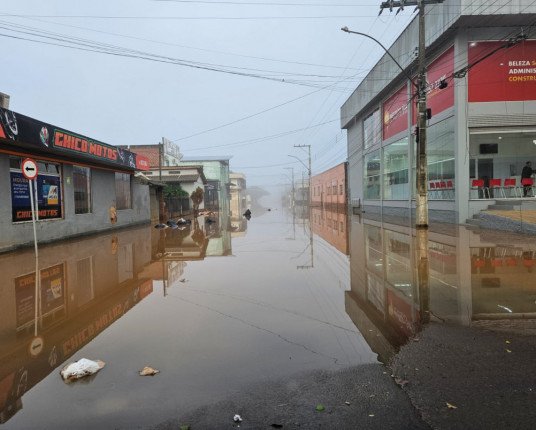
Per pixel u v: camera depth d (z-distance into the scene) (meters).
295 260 10.87
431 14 19.81
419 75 15.70
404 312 5.50
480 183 18.73
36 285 7.75
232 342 4.51
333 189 55.06
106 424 2.89
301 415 2.92
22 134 11.69
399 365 3.73
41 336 4.91
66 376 3.66
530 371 3.50
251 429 2.77
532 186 18.72
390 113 28.72
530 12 16.86
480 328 4.68
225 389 3.37
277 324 5.15
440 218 20.42
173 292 7.16
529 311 5.30
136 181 24.31
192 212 44.22
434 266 8.80
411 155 24.30
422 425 2.74
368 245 13.30
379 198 31.88
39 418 3.00
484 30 18.05
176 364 3.92
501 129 18.27
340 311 5.70
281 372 3.67
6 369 3.94
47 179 14.55
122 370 3.82
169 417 2.96
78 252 12.20
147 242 15.81
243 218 39.38
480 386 3.26
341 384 3.38
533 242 11.58
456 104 18.45
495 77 18.20
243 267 9.85
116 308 6.12
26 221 13.14
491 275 7.60
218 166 62.72
